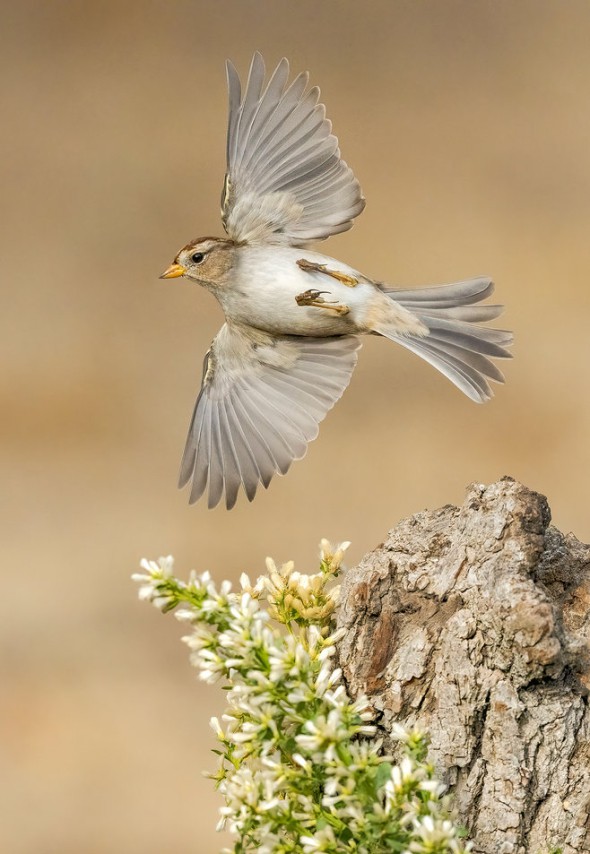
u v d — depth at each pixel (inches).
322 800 299.9
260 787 300.4
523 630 301.4
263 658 300.2
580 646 302.0
